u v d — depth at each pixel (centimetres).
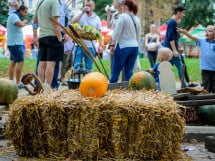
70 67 1922
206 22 7731
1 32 5672
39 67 1366
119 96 728
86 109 687
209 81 1480
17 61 1744
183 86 1319
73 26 1391
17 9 1734
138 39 1475
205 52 1469
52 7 1318
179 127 700
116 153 691
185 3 7794
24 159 708
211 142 816
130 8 1456
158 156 699
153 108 686
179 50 1633
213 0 7719
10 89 962
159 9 8238
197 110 1056
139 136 688
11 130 722
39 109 705
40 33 1345
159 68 1088
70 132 696
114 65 1462
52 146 707
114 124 685
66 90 780
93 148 690
